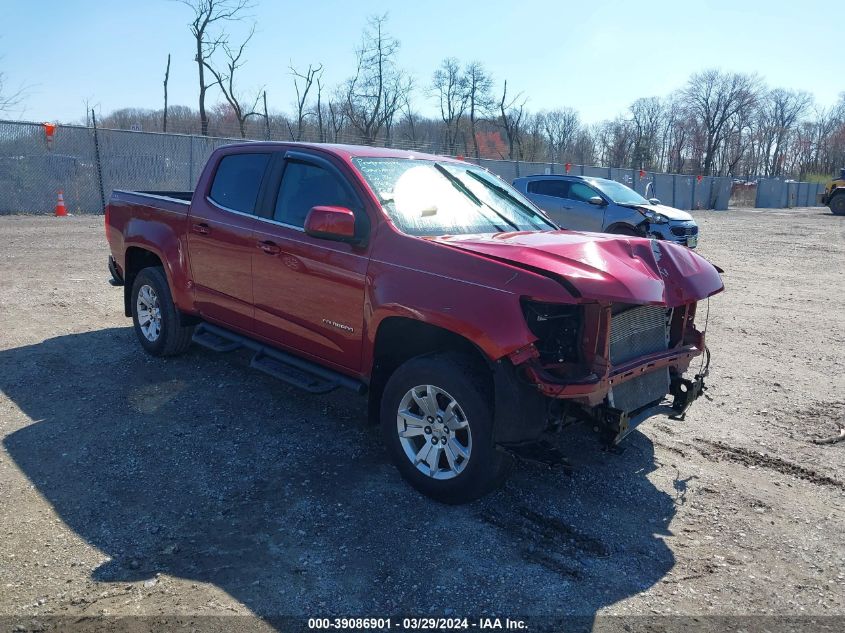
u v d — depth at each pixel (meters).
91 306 8.02
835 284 11.84
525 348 3.32
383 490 3.92
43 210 19.25
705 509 3.87
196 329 5.59
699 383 4.25
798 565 3.35
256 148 5.07
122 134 20.42
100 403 5.06
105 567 3.12
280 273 4.59
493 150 56.34
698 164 83.38
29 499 3.68
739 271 13.29
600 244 3.73
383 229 4.01
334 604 2.92
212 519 3.55
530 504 3.84
